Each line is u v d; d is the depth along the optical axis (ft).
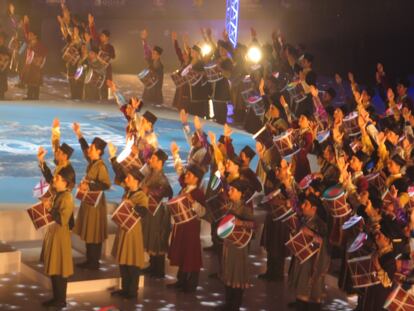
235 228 49.03
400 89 81.76
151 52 98.53
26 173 66.23
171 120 88.99
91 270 53.06
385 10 130.82
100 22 129.08
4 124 82.43
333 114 72.79
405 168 59.57
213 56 96.48
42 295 50.31
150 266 54.65
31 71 100.12
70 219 49.08
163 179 53.62
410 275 45.09
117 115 90.58
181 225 51.96
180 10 129.49
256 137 65.36
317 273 49.29
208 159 58.08
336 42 132.05
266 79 87.61
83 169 67.72
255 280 55.26
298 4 130.93
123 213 49.73
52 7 125.90
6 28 118.83
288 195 50.06
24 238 56.44
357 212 49.70
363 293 48.93
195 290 52.65
